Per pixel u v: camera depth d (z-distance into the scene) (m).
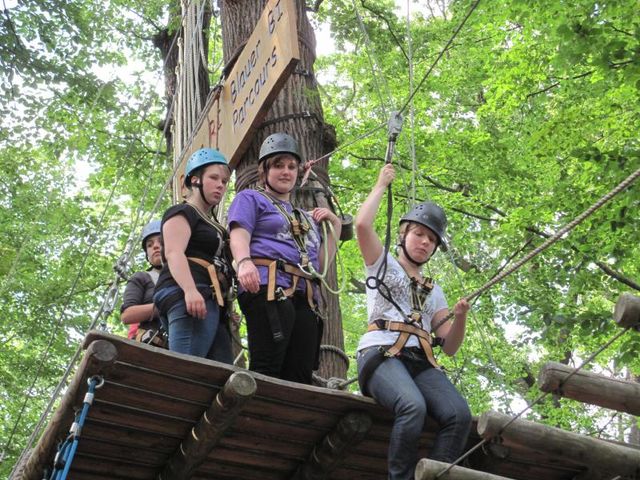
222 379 4.37
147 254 6.10
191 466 4.72
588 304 12.85
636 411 4.20
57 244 14.59
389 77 14.81
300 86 7.25
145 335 5.66
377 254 4.85
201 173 5.10
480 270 14.96
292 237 5.02
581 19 9.80
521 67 12.63
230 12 7.83
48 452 4.53
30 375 13.70
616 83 9.84
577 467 5.11
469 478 4.21
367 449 4.96
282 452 4.93
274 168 5.16
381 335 4.71
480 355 15.55
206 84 10.11
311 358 4.93
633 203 9.48
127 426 4.61
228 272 4.97
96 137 15.00
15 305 13.81
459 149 14.16
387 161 5.12
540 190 13.63
